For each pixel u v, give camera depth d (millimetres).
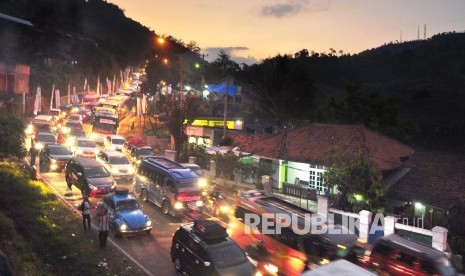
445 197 23828
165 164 23875
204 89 72625
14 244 14828
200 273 13977
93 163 24344
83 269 14609
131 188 26469
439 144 46750
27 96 58625
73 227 18531
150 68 76000
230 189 29906
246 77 79625
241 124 48406
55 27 103938
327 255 14328
